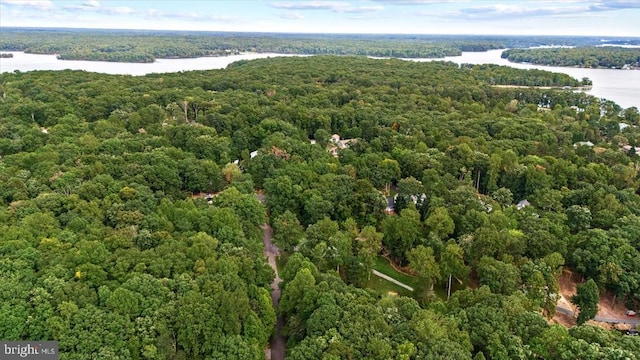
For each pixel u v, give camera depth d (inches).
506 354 2341.3
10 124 5536.4
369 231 3518.7
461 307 2778.1
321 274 3004.4
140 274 2628.0
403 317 2618.1
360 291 2837.1
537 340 2413.9
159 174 4210.1
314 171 4618.6
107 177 3875.5
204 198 4338.1
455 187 4468.5
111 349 2206.0
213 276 2714.1
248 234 3624.5
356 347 2337.6
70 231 3014.3
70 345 2177.7
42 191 3676.2
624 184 4820.4
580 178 4800.7
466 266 3363.7
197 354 2399.1
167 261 2765.7
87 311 2319.1
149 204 3636.8
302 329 2650.1
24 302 2300.7
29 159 4269.2
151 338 2326.5
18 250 2677.2
